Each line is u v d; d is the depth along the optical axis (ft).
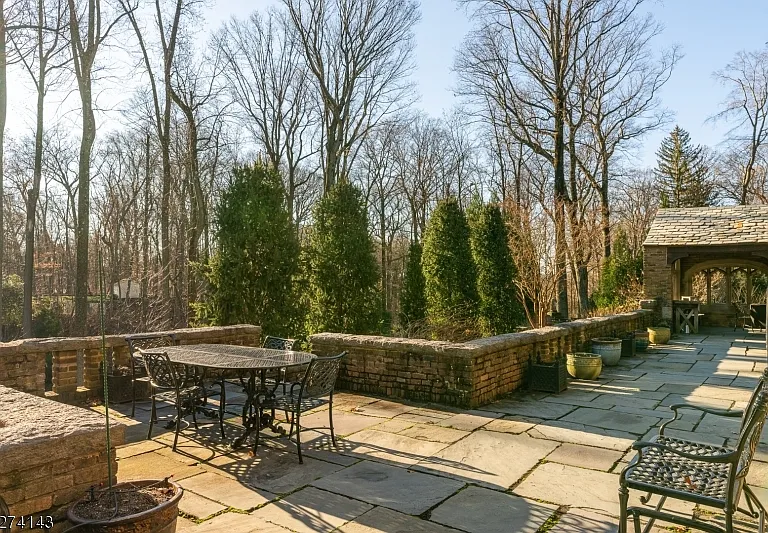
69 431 9.18
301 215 105.81
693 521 9.42
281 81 78.74
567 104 70.03
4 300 68.90
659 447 9.80
